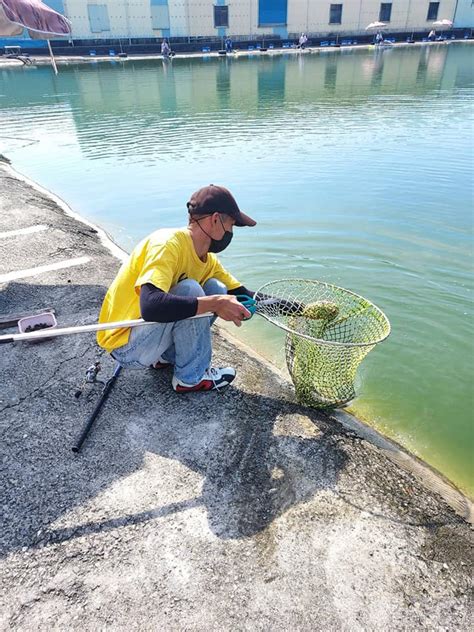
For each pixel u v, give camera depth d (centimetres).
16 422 281
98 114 1500
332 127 1232
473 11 4572
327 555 209
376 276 505
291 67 2759
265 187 791
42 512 226
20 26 728
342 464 259
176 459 255
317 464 256
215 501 232
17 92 1961
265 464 254
